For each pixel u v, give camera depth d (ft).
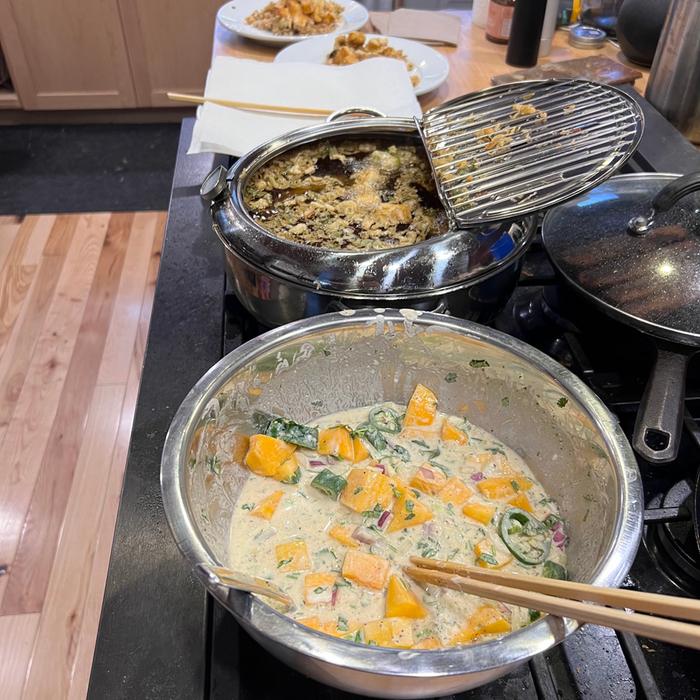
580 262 2.78
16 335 6.20
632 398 2.88
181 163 4.48
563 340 3.18
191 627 2.23
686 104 4.27
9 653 4.17
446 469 2.68
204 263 3.68
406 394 2.93
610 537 1.89
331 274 2.66
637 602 1.54
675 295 2.57
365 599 2.21
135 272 6.85
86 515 4.89
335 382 2.81
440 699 2.09
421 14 5.94
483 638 2.10
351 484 2.47
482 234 2.72
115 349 6.08
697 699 2.12
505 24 5.56
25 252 7.06
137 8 8.41
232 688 2.11
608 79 4.72
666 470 2.69
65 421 5.49
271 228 3.17
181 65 9.03
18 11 8.34
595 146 2.85
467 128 3.25
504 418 2.74
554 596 1.73
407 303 2.73
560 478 2.53
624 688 2.11
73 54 8.81
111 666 2.15
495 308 3.01
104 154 9.37
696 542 2.14
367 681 1.66
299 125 4.48
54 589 4.49
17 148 9.46
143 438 2.82
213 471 2.35
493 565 2.31
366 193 3.39
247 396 2.50
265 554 2.37
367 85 4.77
